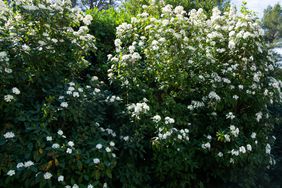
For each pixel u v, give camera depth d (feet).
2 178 10.78
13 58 12.39
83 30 14.89
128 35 16.47
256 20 16.44
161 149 13.52
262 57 16.30
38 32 13.47
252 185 16.85
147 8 18.29
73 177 11.60
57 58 13.83
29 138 11.36
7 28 13.14
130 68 15.02
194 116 15.58
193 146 15.17
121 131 13.83
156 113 14.67
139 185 14.07
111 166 11.98
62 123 12.82
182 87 15.89
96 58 19.11
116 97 14.55
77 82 14.44
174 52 15.60
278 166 20.36
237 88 15.60
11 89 11.78
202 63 15.61
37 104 12.38
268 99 15.66
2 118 11.99
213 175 15.66
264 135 16.15
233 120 15.39
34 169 10.49
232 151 14.32
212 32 16.08
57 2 14.10
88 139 12.74
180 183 14.65
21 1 13.33
